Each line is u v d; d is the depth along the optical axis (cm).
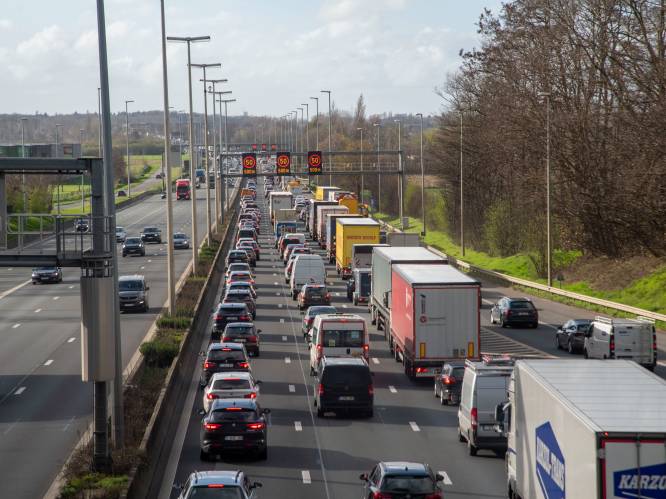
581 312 8862
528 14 12144
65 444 4181
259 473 3744
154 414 4209
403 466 3050
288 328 7919
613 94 10681
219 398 4253
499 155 13950
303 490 3491
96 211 3666
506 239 13438
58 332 7569
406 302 5816
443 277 5738
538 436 2630
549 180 10019
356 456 4012
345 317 5794
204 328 7912
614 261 10856
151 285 10525
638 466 2084
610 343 5816
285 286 10906
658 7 9850
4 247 3662
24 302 9538
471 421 3978
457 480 3612
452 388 5072
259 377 5859
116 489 3216
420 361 5534
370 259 10075
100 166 3684
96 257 3603
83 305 3566
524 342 7100
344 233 11250
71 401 5084
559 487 2397
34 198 12575
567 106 11419
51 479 3625
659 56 9844
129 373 5459
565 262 11525
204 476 2855
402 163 12862
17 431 4434
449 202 16438
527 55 12269
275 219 18175
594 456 2105
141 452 3666
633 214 10088
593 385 2548
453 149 16162
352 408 4741
